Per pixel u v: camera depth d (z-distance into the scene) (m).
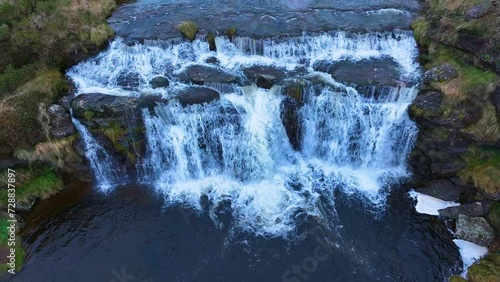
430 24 24.88
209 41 26.66
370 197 21.56
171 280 18.30
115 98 22.88
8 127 21.23
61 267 18.95
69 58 26.09
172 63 26.05
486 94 19.83
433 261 18.58
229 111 22.77
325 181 22.66
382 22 27.42
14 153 21.47
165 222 20.75
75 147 22.27
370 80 23.23
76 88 24.41
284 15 28.98
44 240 20.12
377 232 19.86
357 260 18.70
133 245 19.75
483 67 20.83
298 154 24.14
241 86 23.62
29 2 27.77
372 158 23.11
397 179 22.44
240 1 31.53
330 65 24.92
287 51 26.12
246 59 26.08
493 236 18.92
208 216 21.00
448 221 20.14
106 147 22.41
